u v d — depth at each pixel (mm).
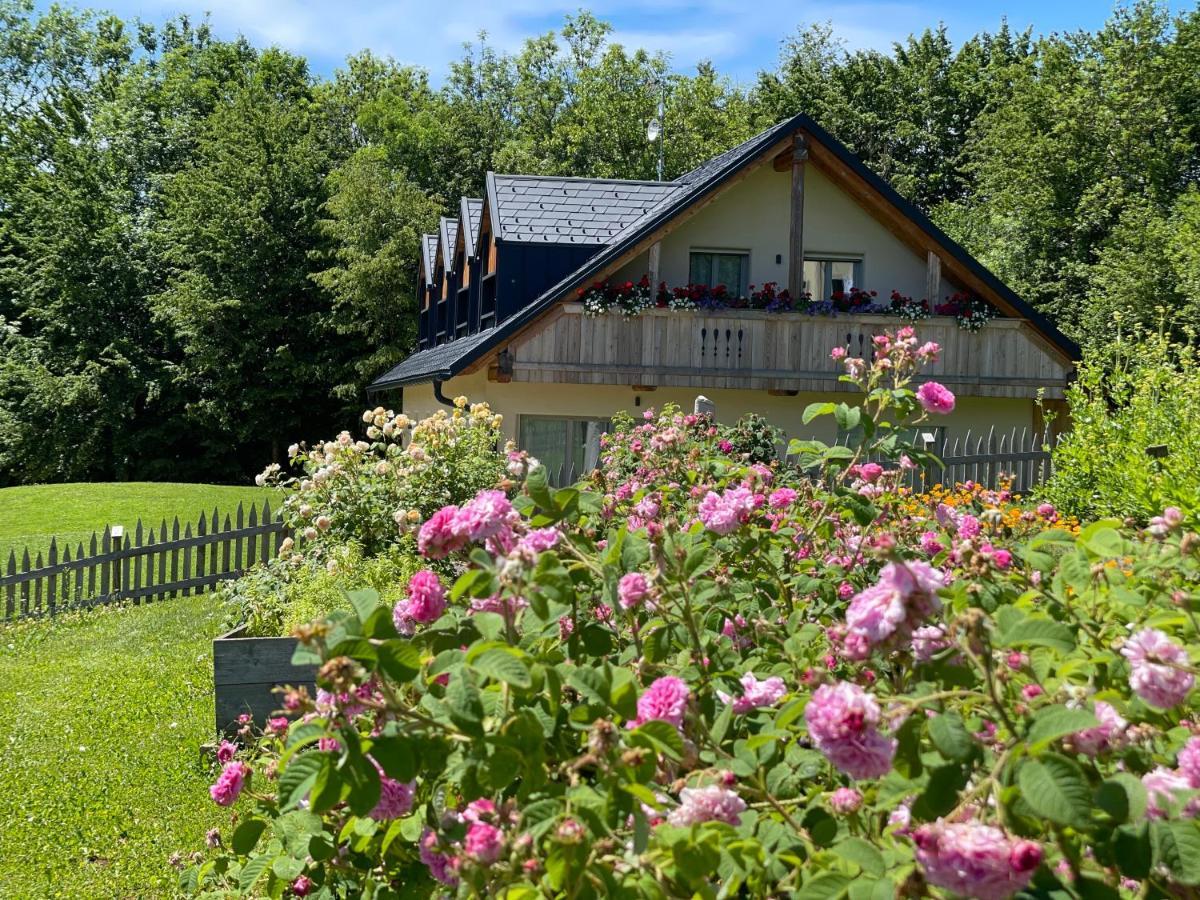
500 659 2006
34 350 31281
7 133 34500
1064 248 29844
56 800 5750
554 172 37000
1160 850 1673
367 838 2438
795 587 3359
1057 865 1742
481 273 18953
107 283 31750
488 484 7684
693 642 2611
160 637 9977
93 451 30969
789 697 2418
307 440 32844
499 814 2080
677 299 16516
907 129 38719
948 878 1535
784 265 18375
